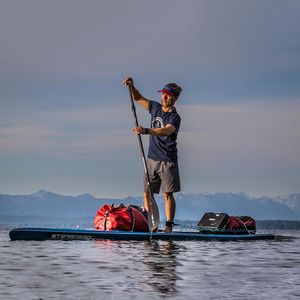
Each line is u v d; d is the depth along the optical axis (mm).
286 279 6406
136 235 11430
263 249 10250
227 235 12195
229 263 7902
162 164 12062
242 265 7695
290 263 8016
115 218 12062
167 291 5578
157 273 6746
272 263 7988
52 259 8055
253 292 5578
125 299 5195
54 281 6078
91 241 11055
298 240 12750
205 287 5820
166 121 12070
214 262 7973
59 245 10164
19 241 11000
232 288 5781
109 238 11438
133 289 5656
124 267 7242
